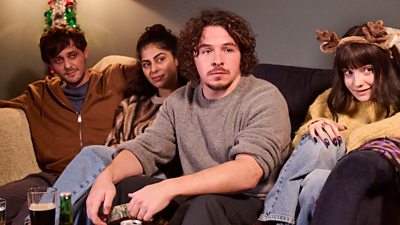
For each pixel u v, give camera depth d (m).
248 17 2.77
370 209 1.53
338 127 1.82
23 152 2.49
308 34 2.60
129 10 3.22
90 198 1.72
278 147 1.77
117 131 2.43
